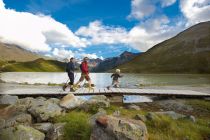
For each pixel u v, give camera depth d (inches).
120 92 950.4
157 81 2893.7
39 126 458.3
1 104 749.3
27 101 589.3
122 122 377.1
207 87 1740.9
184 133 468.1
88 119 474.3
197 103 874.8
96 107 603.2
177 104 861.8
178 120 563.2
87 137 406.0
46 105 530.0
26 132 397.4
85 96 1020.5
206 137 474.6
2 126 447.8
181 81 2992.1
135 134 363.3
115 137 363.3
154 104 887.7
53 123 490.6
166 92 1024.2
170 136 447.8
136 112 650.2
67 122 462.6
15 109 558.3
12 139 382.6
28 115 492.4
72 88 956.6
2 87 1477.6
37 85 1717.5
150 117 509.7
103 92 937.5
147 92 986.7
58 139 410.3
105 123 380.5
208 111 781.3
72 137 413.7
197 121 574.9
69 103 620.4
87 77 964.0
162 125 486.3
